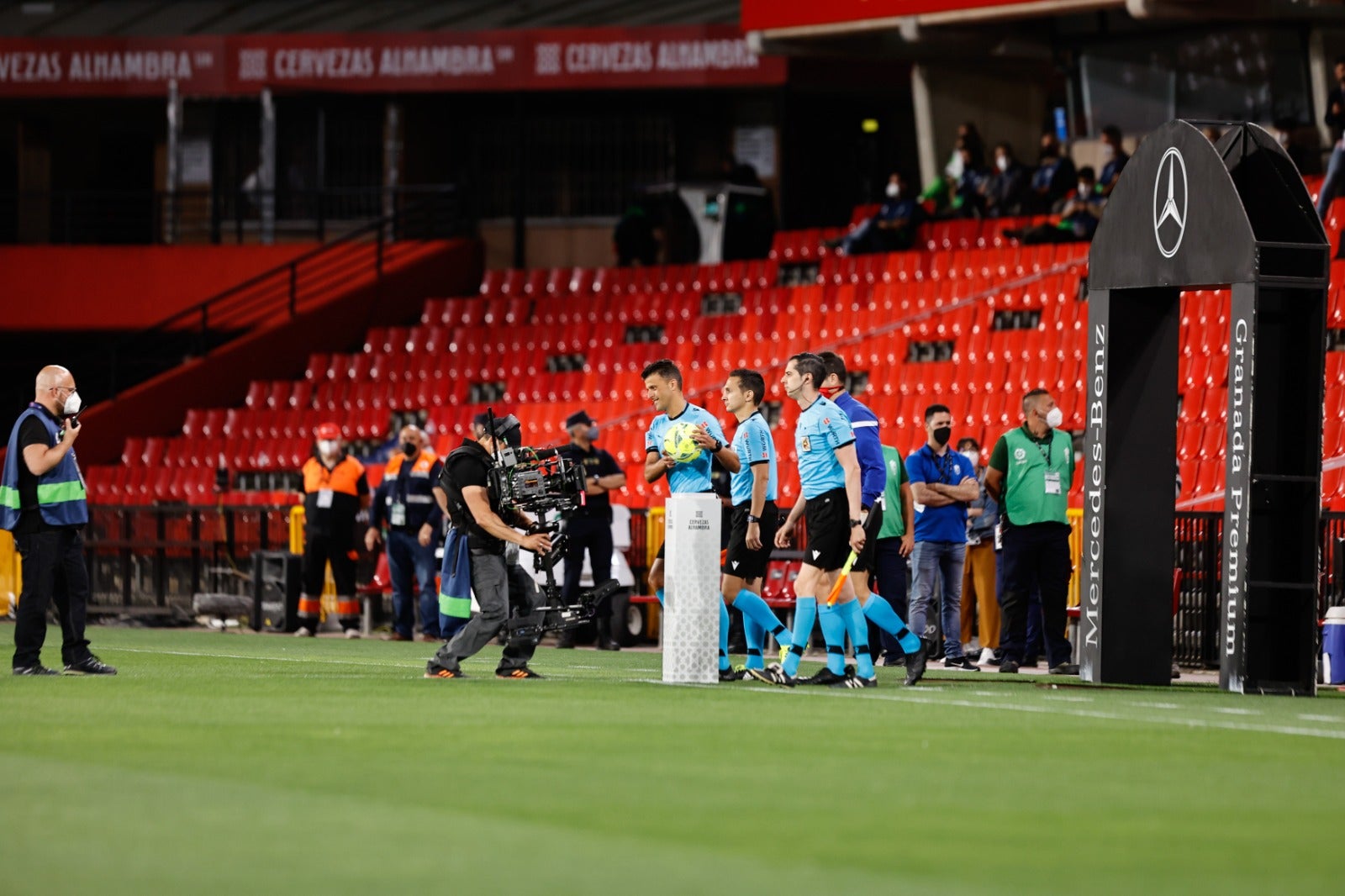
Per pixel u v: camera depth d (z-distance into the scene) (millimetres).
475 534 39156
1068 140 88562
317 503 65562
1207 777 23672
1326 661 44719
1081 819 20141
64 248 107500
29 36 113938
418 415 92500
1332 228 72500
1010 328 78500
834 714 31375
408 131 111375
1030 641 49656
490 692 35438
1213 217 39219
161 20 115312
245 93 109000
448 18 112438
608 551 57688
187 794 21031
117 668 43062
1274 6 77438
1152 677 41156
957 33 83938
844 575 38531
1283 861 17812
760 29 86812
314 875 16344
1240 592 38938
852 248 87562
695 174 110188
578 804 20500
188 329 105812
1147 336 41438
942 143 91438
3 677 39094
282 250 105938
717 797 21219
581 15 110125
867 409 40406
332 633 69750
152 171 121188
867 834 18922
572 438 57625
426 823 19156
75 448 94062
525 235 110062
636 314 92875
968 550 52469
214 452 93062
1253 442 38844
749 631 40656
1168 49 84688
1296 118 81938
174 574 73312
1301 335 39344
